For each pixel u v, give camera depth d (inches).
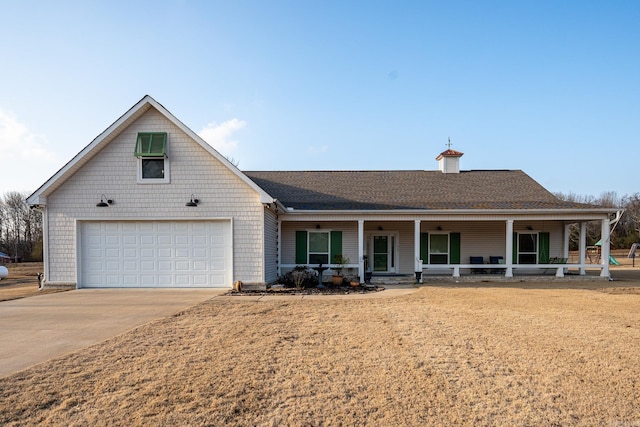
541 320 325.4
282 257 677.3
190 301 430.6
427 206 621.0
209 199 533.6
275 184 763.4
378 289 536.7
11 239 1936.5
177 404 165.5
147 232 539.8
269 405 164.7
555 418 155.3
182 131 533.0
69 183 536.4
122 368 208.8
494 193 696.4
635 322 317.7
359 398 172.1
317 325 309.4
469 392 178.7
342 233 682.8
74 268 535.8
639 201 2142.0
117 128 521.7
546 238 700.0
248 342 258.5
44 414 157.0
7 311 374.3
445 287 551.8
